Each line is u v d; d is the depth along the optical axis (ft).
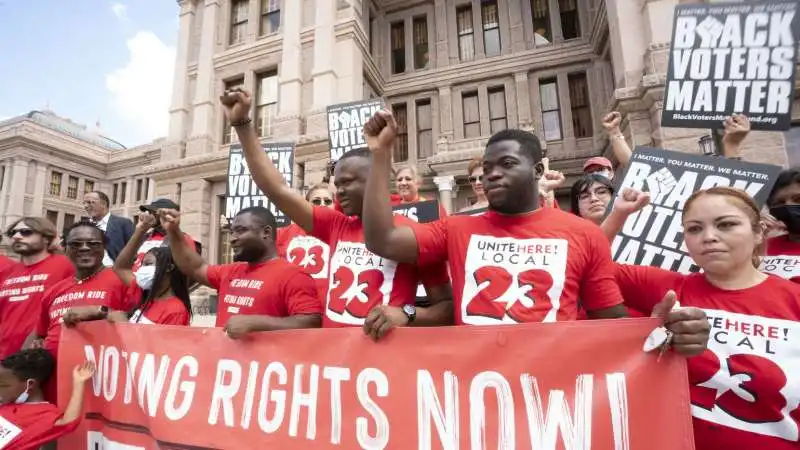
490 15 47.91
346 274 6.78
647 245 8.50
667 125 9.89
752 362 4.99
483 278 5.55
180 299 10.12
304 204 7.23
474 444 4.93
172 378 6.79
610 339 4.71
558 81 43.45
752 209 5.53
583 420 4.61
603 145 37.99
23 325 11.38
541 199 11.29
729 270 5.39
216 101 45.24
